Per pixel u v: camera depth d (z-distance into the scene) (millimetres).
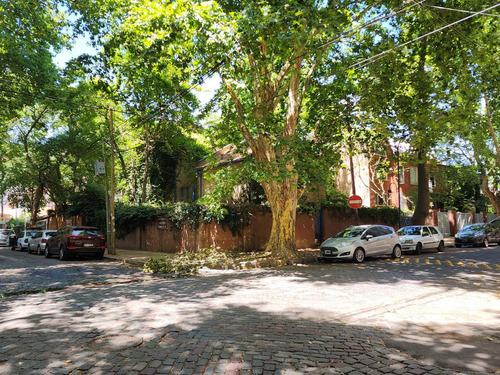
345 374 3932
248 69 13414
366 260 16594
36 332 5469
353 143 19016
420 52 15414
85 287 10109
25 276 12375
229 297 8195
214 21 11070
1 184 33281
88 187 31234
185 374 3885
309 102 17984
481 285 9500
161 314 6523
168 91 16344
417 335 5402
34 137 32031
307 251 19391
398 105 15797
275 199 15953
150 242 23906
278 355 4465
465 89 14352
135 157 32844
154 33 12055
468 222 33281
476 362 4316
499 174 28953
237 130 15273
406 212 28875
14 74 18859
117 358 4336
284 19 9797
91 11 13625
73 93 22656
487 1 12844
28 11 15656
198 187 31812
